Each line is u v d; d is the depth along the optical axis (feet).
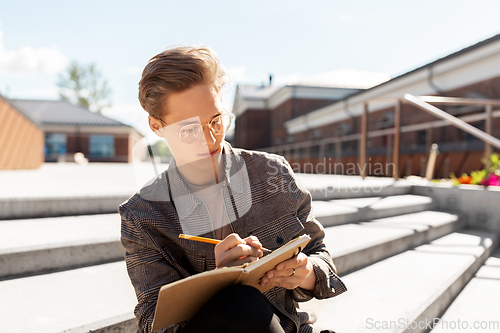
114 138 84.58
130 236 2.75
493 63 25.62
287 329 2.86
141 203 2.80
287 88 66.90
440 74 30.17
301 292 3.12
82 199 8.08
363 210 10.46
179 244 2.79
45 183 12.45
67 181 13.70
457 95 29.27
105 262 6.05
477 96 27.12
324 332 3.25
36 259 5.42
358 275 7.14
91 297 4.58
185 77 2.44
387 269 7.52
